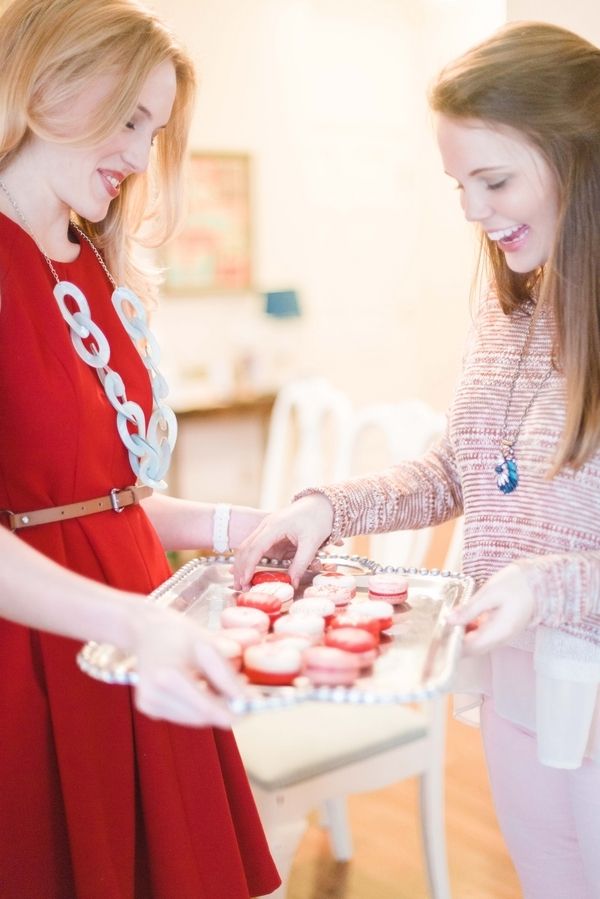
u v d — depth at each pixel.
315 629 1.13
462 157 1.25
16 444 1.22
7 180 1.28
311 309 6.10
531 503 1.32
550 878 1.45
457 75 1.23
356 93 6.11
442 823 2.05
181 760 1.35
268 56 5.67
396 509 1.49
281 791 1.77
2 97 1.22
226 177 5.57
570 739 1.27
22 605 1.01
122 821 1.29
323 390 2.97
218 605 1.30
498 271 1.41
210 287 5.60
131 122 1.26
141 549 1.36
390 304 6.50
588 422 1.24
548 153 1.21
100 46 1.20
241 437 5.87
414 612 1.25
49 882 1.25
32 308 1.24
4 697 1.21
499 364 1.39
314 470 3.02
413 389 6.73
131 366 1.38
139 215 1.50
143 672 0.90
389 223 6.41
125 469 1.36
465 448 1.40
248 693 0.92
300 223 5.98
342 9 5.95
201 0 5.35
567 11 1.64
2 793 1.21
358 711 1.99
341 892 2.27
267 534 1.39
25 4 1.22
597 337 1.24
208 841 1.36
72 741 1.24
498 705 1.41
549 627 1.27
